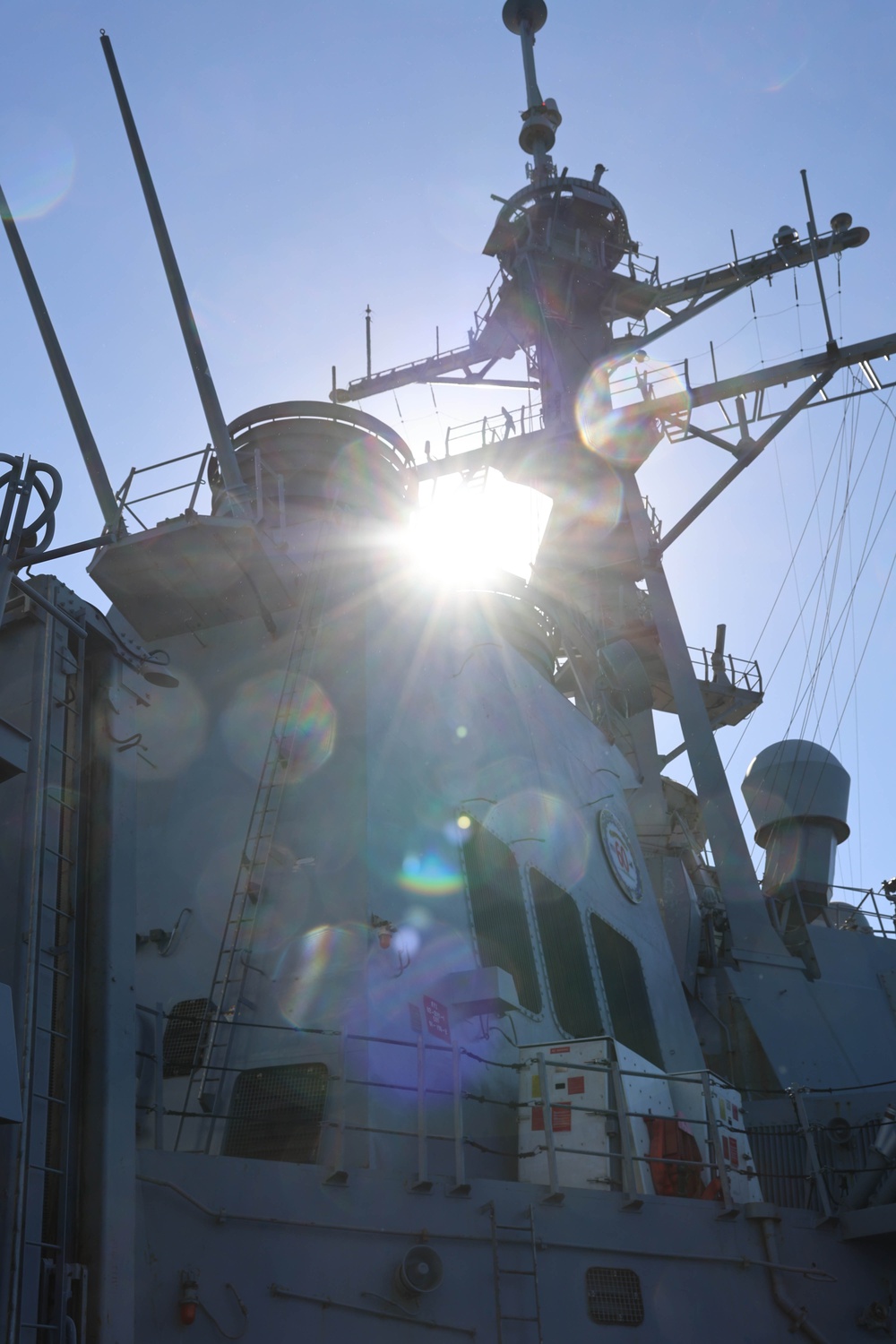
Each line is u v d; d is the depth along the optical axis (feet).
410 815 46.75
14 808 30.42
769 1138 55.67
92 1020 29.86
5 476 31.63
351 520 58.13
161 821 48.32
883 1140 44.21
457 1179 35.73
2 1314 24.79
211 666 52.65
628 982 59.93
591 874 61.05
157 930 45.11
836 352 88.89
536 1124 42.42
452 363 101.30
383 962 41.32
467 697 55.31
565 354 93.45
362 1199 33.94
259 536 50.06
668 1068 59.41
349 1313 32.30
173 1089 40.81
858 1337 40.29
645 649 93.04
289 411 64.59
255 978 42.11
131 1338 27.68
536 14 106.52
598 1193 38.19
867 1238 41.65
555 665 74.95
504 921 49.83
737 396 89.97
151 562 51.11
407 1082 39.70
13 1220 25.55
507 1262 35.55
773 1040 70.74
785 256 97.91
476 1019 44.21
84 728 33.35
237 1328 30.37
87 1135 28.71
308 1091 39.22
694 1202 39.96
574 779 63.82
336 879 43.19
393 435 66.23
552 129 101.81
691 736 81.15
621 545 90.58
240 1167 32.12
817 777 88.02
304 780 46.37
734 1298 38.91
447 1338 33.55
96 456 50.72
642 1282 37.55
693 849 84.38
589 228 97.55
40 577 33.30
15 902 29.25
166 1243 30.14
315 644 50.14
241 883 44.32
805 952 75.82
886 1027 74.02
